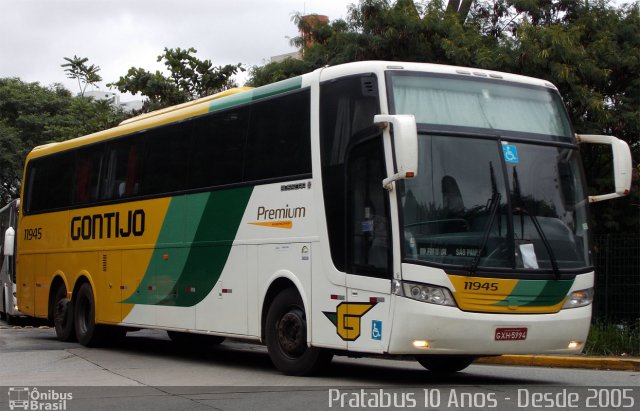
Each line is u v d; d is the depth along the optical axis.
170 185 14.34
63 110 45.94
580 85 18.88
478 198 10.27
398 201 9.96
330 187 10.94
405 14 20.39
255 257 12.19
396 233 9.92
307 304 11.16
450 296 9.88
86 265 16.83
